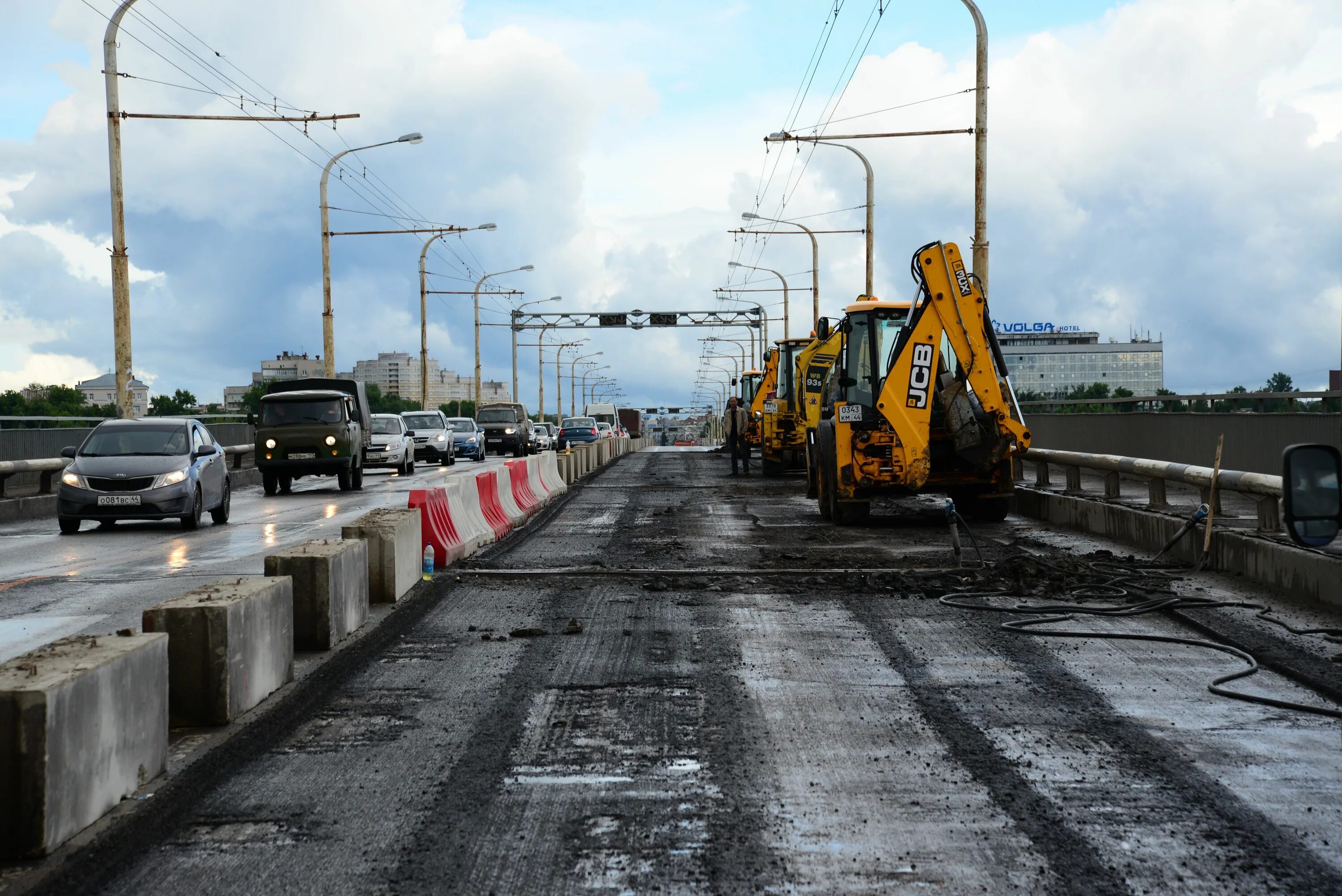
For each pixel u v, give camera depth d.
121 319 26.72
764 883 4.06
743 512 19.97
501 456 58.50
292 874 4.19
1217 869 4.14
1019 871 4.14
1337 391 15.88
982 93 23.06
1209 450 19.89
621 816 4.77
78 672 4.49
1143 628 8.75
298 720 6.30
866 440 16.91
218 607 6.05
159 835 4.58
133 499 18.39
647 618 9.32
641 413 115.81
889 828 4.59
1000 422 16.20
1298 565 9.84
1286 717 6.23
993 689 6.89
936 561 12.65
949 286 16.17
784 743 5.79
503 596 10.48
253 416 28.70
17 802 4.20
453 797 5.02
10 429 26.94
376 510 11.16
